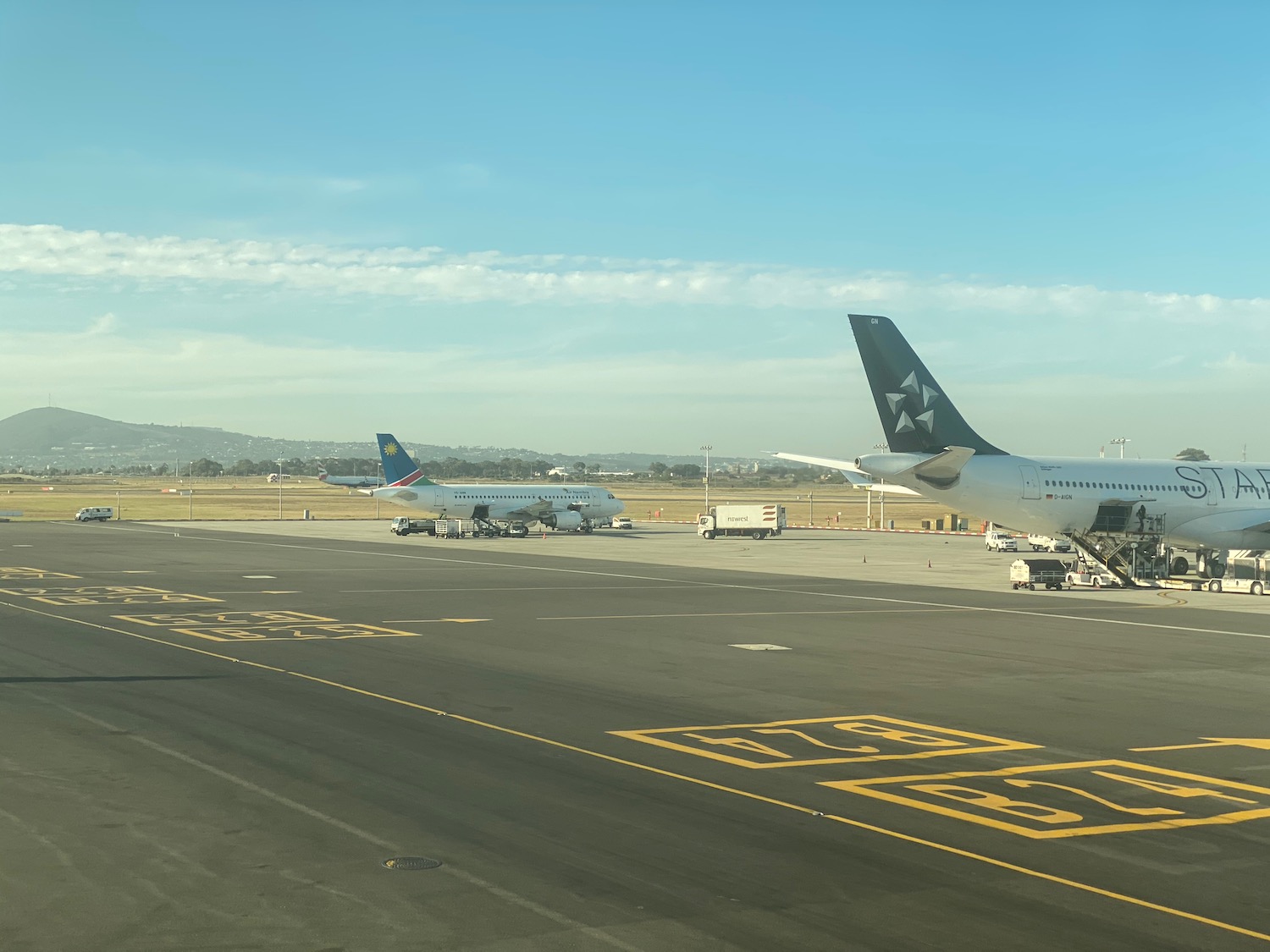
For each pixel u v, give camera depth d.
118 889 13.61
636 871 14.52
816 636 40.88
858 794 18.73
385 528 145.38
